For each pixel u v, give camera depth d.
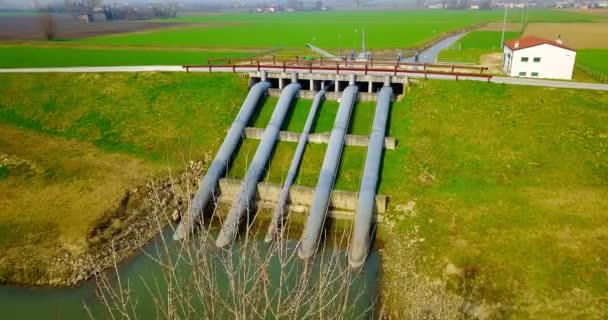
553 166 43.41
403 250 37.72
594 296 31.28
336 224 41.81
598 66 72.00
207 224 41.06
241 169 48.22
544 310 30.67
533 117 48.81
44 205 42.31
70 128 54.50
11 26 187.88
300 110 54.78
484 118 49.59
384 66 65.00
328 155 46.62
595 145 44.94
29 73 64.12
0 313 32.12
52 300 33.06
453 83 54.53
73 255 36.91
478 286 33.03
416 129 49.72
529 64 61.75
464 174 43.84
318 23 187.50
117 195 43.69
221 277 19.39
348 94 53.28
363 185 43.06
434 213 40.44
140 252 38.09
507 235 37.03
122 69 65.19
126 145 51.66
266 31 147.12
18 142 51.62
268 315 22.44
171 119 54.91
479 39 125.12
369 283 34.19
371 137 47.69
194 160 49.91
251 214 43.28
